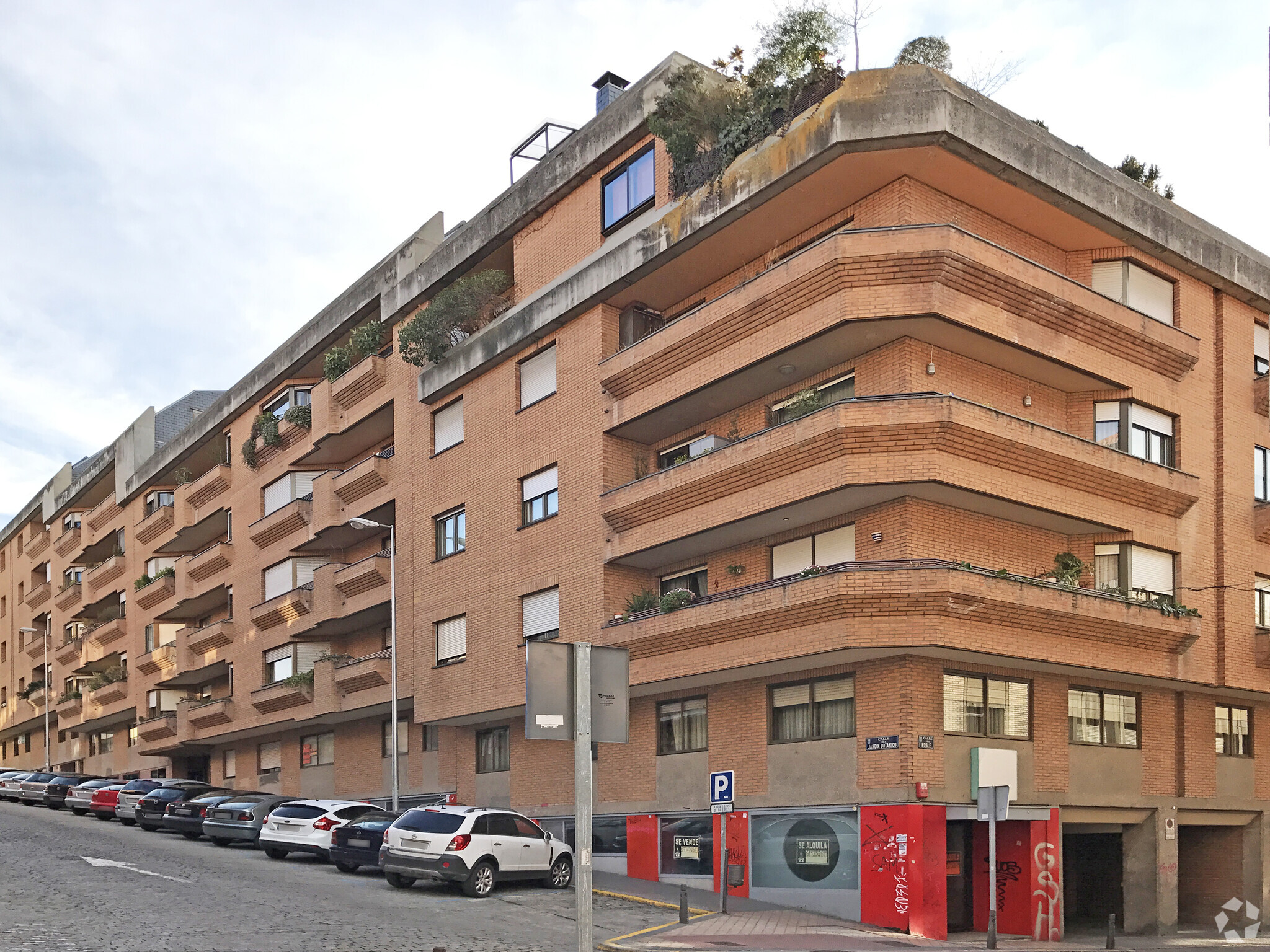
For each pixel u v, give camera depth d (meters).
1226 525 26.61
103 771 59.81
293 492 41.50
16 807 41.97
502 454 30.44
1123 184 27.36
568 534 27.88
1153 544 25.12
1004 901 23.09
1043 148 23.06
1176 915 25.91
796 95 23.50
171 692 51.94
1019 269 22.41
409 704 33.88
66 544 65.75
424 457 33.56
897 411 21.12
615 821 27.16
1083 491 23.78
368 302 37.84
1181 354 25.72
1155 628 24.33
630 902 21.97
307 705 38.69
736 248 25.12
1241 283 27.69
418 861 21.30
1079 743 24.36
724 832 21.50
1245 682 26.41
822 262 21.75
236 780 47.16
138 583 53.53
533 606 28.86
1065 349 23.64
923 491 21.69
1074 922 27.17
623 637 25.66
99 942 14.50
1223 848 28.39
